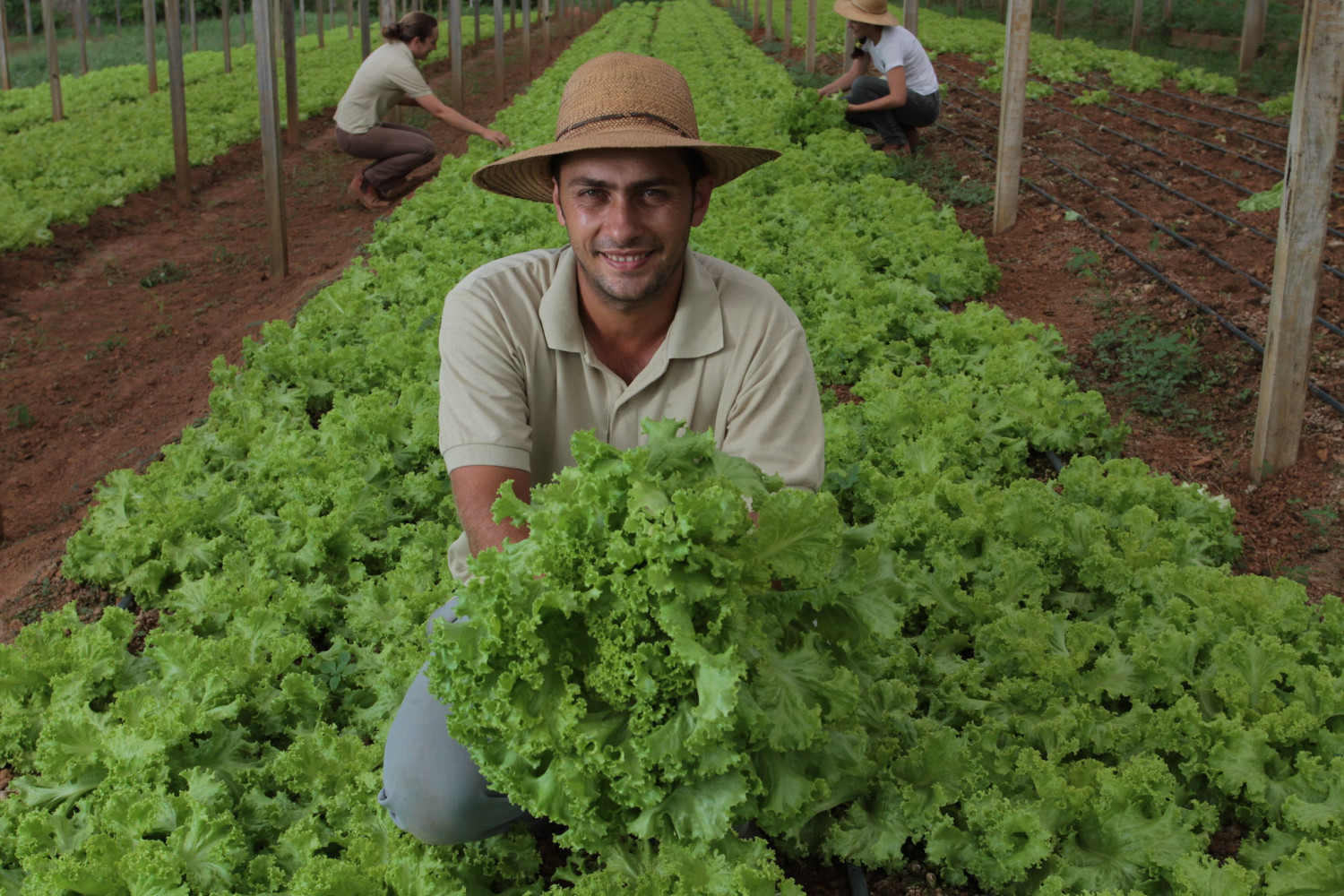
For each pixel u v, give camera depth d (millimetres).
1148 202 9641
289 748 3389
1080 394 5789
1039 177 10711
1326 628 3771
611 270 2654
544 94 17031
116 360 7875
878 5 11469
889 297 7262
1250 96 14242
